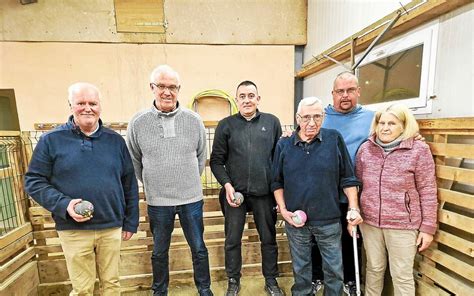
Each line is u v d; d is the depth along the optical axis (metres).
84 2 3.46
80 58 3.53
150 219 1.75
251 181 1.79
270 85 3.92
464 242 1.40
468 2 1.57
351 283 1.91
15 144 1.93
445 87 1.75
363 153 1.64
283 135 1.76
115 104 3.66
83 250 1.46
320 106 1.55
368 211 1.60
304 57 3.98
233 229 1.85
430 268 1.61
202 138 1.80
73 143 1.42
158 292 1.84
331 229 1.60
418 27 1.95
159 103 1.63
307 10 3.85
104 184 1.46
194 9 3.67
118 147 1.56
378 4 2.44
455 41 1.67
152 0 3.59
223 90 3.84
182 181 1.70
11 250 1.82
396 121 1.51
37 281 2.03
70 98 1.41
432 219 1.47
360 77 2.67
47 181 1.42
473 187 1.44
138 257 2.16
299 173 1.60
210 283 2.02
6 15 3.33
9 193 1.91
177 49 3.70
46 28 3.42
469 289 1.39
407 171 1.48
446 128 1.47
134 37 3.60
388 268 1.80
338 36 3.10
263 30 3.82
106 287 1.58
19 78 3.44
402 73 2.12
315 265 1.97
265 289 2.08
